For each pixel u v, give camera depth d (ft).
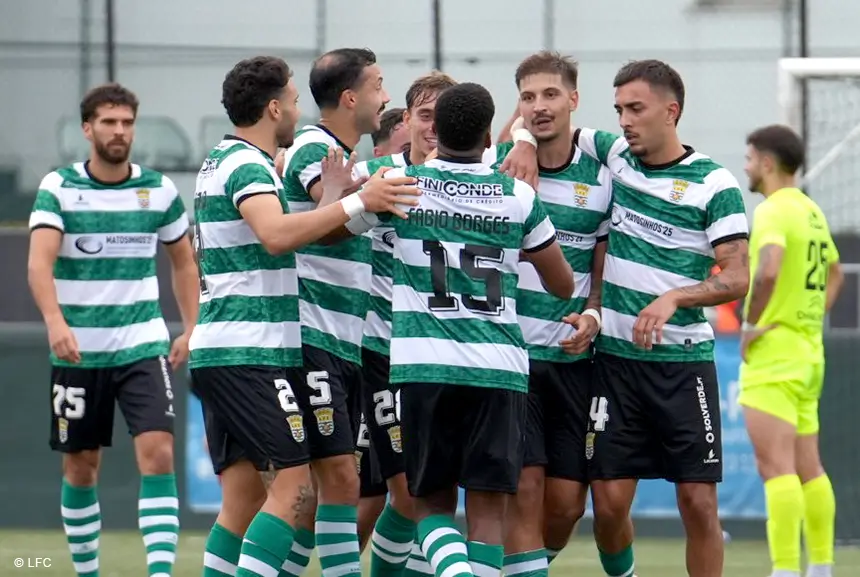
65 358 84.23
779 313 91.20
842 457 131.44
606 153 74.49
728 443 131.13
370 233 73.51
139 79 158.20
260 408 66.54
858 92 133.80
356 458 77.15
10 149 158.20
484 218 64.69
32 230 86.28
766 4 153.58
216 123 157.69
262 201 65.10
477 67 153.28
